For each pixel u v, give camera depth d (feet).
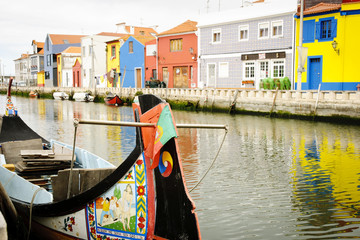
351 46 85.97
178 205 15.03
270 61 101.86
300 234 22.00
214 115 94.84
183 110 111.86
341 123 74.90
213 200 27.76
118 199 16.44
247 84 107.45
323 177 33.94
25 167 25.49
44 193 20.25
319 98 78.28
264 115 89.97
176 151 14.92
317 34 90.79
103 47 184.96
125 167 16.21
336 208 26.03
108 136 59.36
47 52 248.93
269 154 44.60
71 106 135.03
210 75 118.73
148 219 15.87
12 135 36.63
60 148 31.19
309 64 93.15
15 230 20.59
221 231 22.45
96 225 17.21
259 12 102.78
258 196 28.60
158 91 123.65
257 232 22.29
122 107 131.03
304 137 57.47
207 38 117.60
